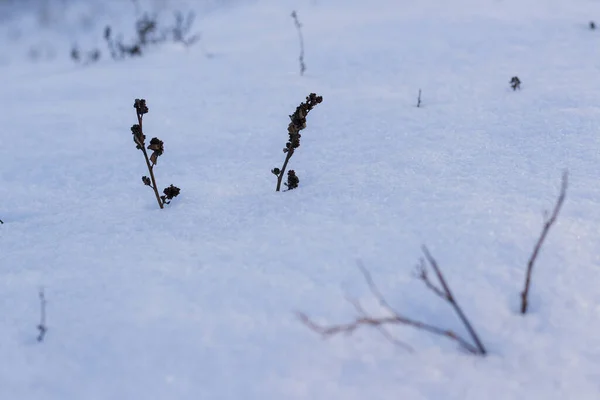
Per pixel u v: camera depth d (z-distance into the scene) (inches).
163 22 433.7
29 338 70.7
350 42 223.9
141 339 68.2
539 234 82.0
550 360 62.2
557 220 85.2
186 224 97.0
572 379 59.7
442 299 70.9
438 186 100.0
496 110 141.7
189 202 108.1
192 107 176.7
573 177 99.4
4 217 115.3
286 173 118.4
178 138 152.0
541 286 72.5
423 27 229.0
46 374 64.5
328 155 126.0
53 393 61.7
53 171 138.8
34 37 529.0
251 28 291.0
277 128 151.1
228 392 59.8
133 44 296.8
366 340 65.4
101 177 131.4
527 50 188.2
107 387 61.9
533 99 145.1
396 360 62.6
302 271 78.0
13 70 294.5
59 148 155.0
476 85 163.0
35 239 99.1
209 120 163.2
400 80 177.3
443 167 109.7
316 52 218.1
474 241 81.1
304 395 58.8
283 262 80.6
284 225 91.4
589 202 90.2
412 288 72.9
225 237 90.0
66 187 128.3
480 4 258.1
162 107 180.2
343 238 85.0
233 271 79.7
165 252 87.3
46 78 240.1
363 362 62.5
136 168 134.0
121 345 67.7
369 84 177.8
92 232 98.7
